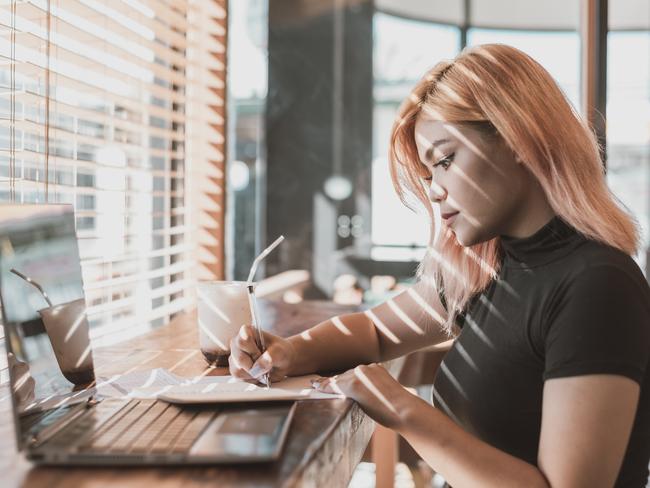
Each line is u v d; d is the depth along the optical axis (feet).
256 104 11.80
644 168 12.51
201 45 7.10
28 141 4.38
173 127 7.01
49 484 2.11
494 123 3.23
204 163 7.34
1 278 2.56
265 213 11.94
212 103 7.32
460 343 3.78
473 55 3.43
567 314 2.92
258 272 11.96
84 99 5.46
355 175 11.87
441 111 3.40
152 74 6.22
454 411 3.66
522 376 3.26
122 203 5.81
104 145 5.29
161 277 6.97
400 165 4.07
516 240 3.40
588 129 3.34
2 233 2.63
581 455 2.70
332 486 2.73
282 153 11.90
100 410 2.88
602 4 8.82
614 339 2.76
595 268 2.96
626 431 2.73
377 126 11.84
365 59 11.77
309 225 11.95
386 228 11.84
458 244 4.03
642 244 3.33
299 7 11.68
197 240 7.32
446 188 3.48
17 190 4.18
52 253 3.04
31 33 3.97
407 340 4.48
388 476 5.68
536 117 3.20
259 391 3.18
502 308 3.45
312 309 5.89
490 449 3.02
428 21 11.72
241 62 11.64
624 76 11.75
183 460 2.24
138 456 2.24
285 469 2.23
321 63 11.77
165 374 3.66
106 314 5.65
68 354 3.05
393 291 11.82
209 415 2.79
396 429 3.14
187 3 6.47
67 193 5.25
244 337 3.63
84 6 4.81
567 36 11.59
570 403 2.76
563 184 3.17
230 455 2.23
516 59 3.33
